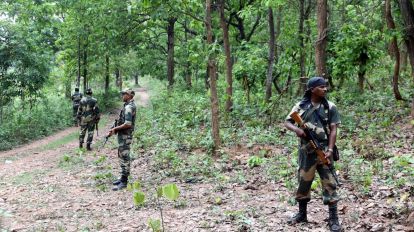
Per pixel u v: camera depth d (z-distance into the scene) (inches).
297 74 647.8
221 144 429.4
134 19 890.7
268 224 214.1
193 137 479.5
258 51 673.0
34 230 231.8
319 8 468.4
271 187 292.0
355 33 577.9
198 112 637.9
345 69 583.2
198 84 1218.0
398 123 431.5
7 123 732.0
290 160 346.6
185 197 284.0
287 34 666.8
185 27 1077.8
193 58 418.3
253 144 423.5
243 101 675.4
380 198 241.3
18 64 761.6
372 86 690.2
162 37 1312.7
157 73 1393.9
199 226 219.9
